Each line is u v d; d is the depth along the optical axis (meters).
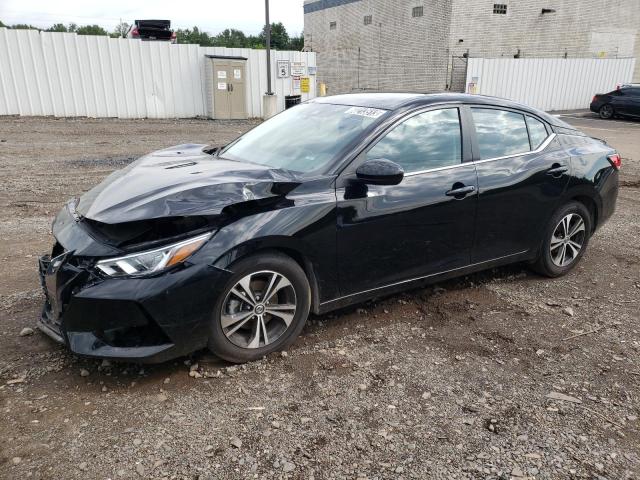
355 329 3.91
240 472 2.49
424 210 3.87
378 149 3.74
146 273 2.90
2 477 2.40
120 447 2.62
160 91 18.03
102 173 9.15
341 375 3.31
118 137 13.35
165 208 2.98
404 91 4.53
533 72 25.98
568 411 3.04
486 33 28.80
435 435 2.80
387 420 2.90
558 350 3.73
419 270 4.03
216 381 3.20
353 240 3.60
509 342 3.82
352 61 37.22
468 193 4.09
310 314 4.12
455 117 4.19
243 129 15.77
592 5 31.52
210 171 3.53
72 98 16.72
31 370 3.22
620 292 4.81
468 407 3.04
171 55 17.91
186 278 2.96
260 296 3.32
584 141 5.14
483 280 4.96
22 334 3.60
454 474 2.52
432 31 29.09
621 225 7.12
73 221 3.31
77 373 3.22
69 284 2.93
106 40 16.78
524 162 4.50
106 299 2.85
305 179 3.46
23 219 6.43
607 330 4.05
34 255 5.21
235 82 18.50
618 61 28.28
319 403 3.03
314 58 20.78
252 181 3.29
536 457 2.66
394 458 2.62
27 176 8.73
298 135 4.13
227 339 3.24
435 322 4.08
